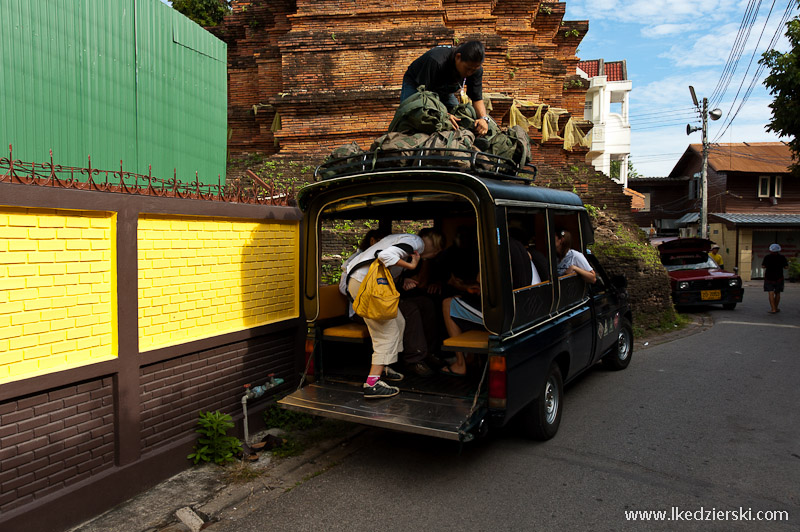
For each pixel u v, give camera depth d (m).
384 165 4.41
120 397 3.65
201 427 4.33
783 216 27.39
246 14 13.37
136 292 3.77
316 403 4.25
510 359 4.02
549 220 5.05
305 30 11.15
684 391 6.47
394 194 4.41
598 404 6.01
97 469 3.55
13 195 3.03
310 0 11.12
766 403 5.96
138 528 3.38
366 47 10.89
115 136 4.90
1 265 3.03
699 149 31.62
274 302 5.21
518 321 4.19
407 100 4.64
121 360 3.65
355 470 4.30
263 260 5.07
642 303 10.84
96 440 3.55
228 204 4.61
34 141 4.23
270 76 12.59
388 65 10.91
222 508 3.69
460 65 5.17
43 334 3.25
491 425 4.00
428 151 4.20
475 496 3.88
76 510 3.36
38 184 3.34
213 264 4.52
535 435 4.78
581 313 5.71
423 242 4.68
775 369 7.48
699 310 14.09
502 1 13.44
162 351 3.97
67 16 4.46
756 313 13.30
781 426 5.25
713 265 14.48
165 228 4.08
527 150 5.07
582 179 12.38
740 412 5.68
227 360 4.62
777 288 13.16
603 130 31.81
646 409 5.81
